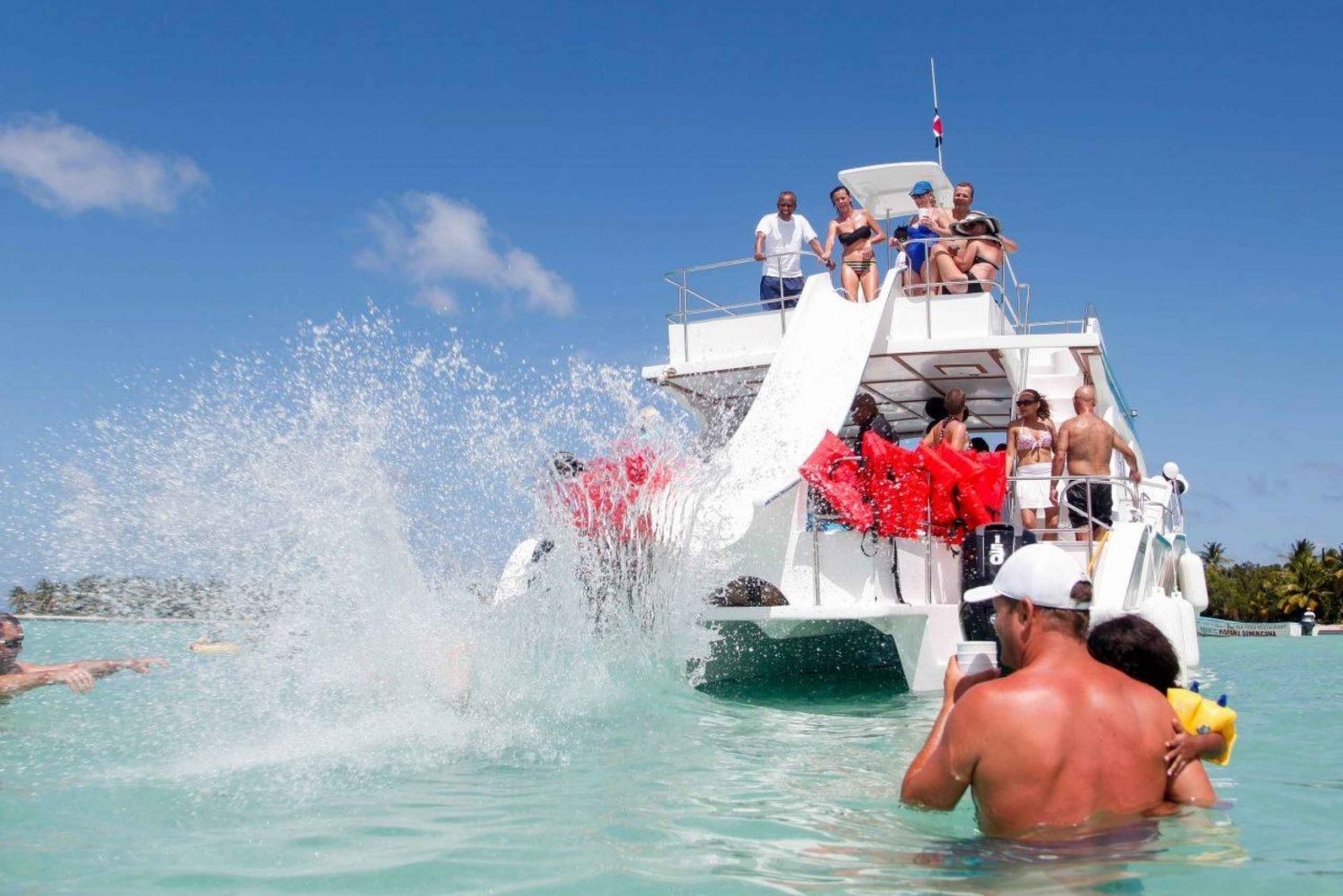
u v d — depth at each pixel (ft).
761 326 32.99
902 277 34.32
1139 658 11.43
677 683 23.30
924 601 25.36
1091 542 24.70
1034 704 10.15
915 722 19.75
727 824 11.53
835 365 28.86
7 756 14.48
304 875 9.61
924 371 34.37
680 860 10.10
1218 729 10.84
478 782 13.65
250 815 11.76
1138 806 10.18
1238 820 11.11
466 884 9.35
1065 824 10.00
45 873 9.59
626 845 10.67
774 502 24.50
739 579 24.17
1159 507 32.32
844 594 24.68
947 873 9.52
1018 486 29.35
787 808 12.33
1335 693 27.22
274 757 14.70
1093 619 21.04
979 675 11.29
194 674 19.27
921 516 24.88
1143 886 8.89
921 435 45.60
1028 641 10.71
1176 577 38.09
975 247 33.09
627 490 23.40
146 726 16.40
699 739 17.34
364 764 14.48
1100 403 34.27
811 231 34.96
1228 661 43.80
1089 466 26.86
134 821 11.48
